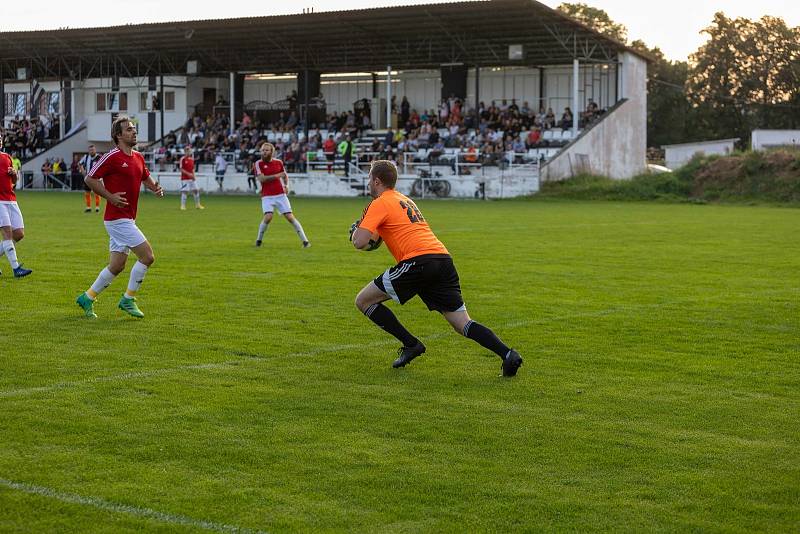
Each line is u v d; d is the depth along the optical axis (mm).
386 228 7293
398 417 6035
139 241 9422
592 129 42531
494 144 42875
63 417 5938
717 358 7875
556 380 7066
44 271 13320
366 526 4312
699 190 38969
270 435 5621
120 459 5180
